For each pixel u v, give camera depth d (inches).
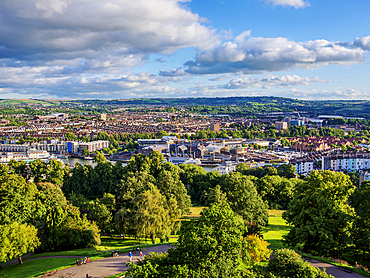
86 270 3294.8
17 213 4790.8
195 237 2498.8
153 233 4571.9
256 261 3309.5
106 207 5713.6
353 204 4133.9
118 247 4569.4
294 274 2486.5
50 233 4296.3
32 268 3479.3
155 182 6958.7
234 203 5556.1
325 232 3713.1
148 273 2330.2
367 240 3403.1
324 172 4697.3
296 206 4483.3
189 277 2340.1
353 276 3110.2
